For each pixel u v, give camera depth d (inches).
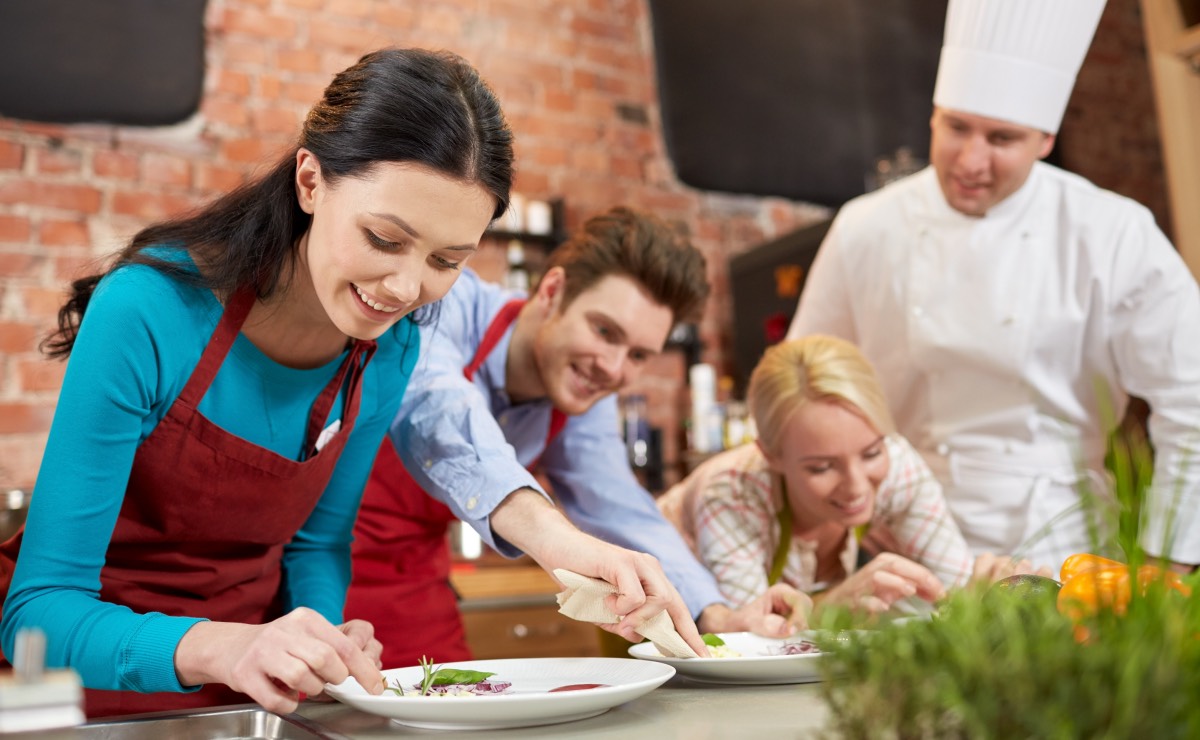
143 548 40.3
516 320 61.2
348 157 33.2
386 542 63.2
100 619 32.9
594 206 146.3
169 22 122.9
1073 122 148.9
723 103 155.5
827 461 58.7
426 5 139.4
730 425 137.9
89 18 118.6
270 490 40.6
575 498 64.0
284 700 29.5
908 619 24.0
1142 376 70.7
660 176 151.0
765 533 63.2
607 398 66.0
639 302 55.6
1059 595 24.9
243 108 126.2
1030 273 71.6
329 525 46.4
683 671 38.4
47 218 114.3
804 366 60.0
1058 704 17.2
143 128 120.5
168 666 31.4
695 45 155.1
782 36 159.5
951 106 67.3
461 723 29.2
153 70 121.4
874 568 50.5
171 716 28.8
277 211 37.6
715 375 149.7
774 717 29.5
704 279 58.4
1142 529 22.7
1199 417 67.4
